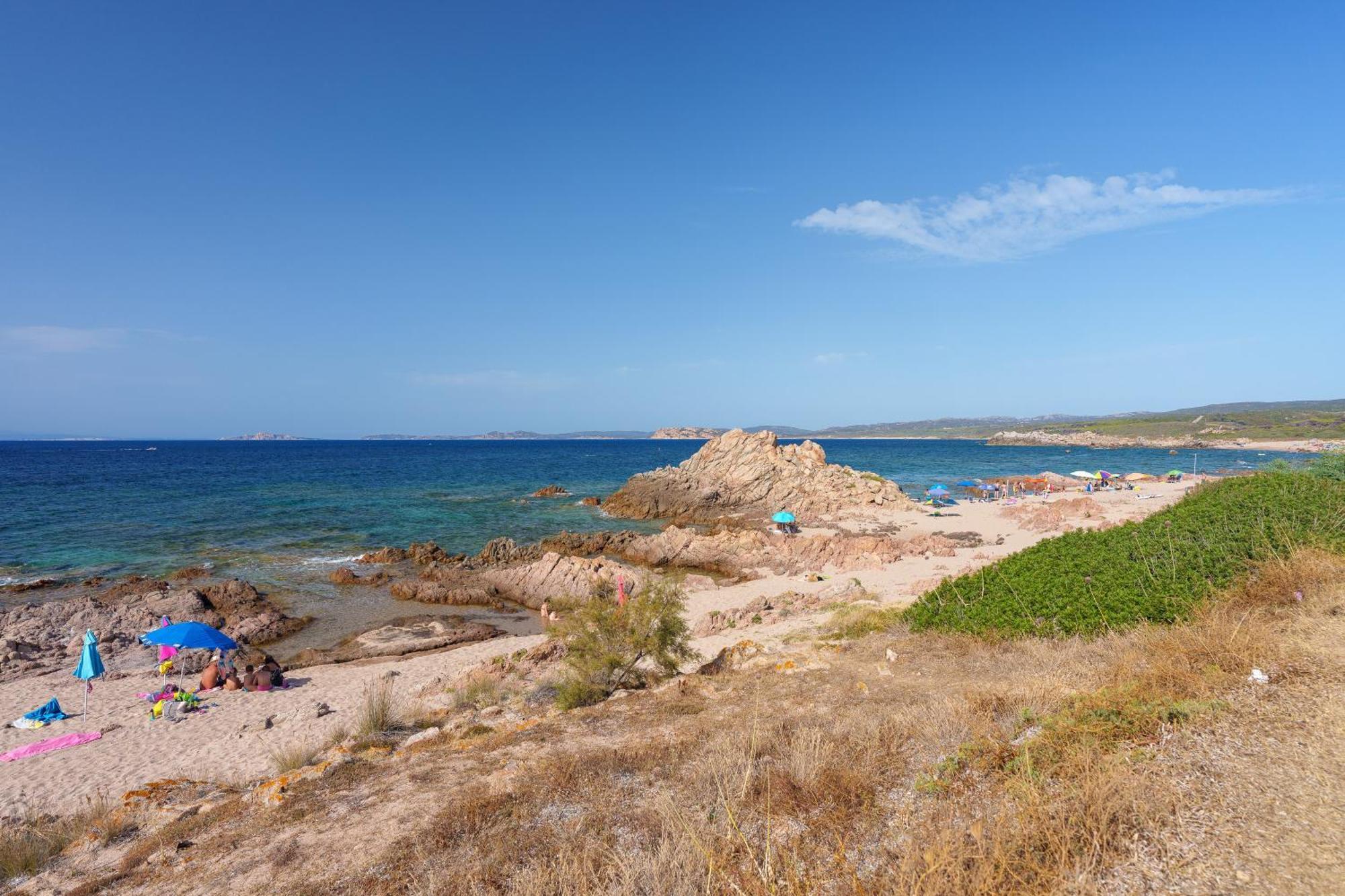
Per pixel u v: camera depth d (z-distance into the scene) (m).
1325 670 6.77
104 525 45.78
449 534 45.47
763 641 18.16
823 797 6.14
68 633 23.58
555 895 5.19
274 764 12.49
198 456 147.88
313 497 64.00
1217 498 18.75
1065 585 13.38
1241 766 5.12
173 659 21.38
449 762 9.03
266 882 6.19
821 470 59.53
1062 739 6.15
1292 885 3.74
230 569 34.56
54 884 7.46
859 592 24.41
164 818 9.09
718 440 65.44
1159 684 7.09
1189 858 4.11
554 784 7.52
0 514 49.56
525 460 137.75
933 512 50.78
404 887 5.70
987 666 10.79
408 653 23.09
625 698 11.78
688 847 5.37
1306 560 10.74
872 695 9.80
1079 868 4.17
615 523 51.66
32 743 15.23
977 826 4.43
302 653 22.66
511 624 26.91
